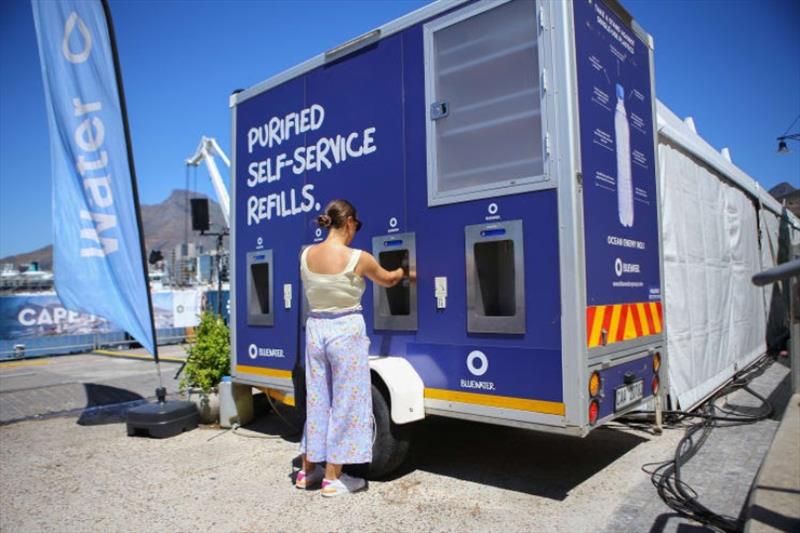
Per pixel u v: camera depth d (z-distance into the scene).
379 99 4.23
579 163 3.26
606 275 3.52
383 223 4.16
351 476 3.85
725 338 6.88
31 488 4.07
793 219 13.51
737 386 6.68
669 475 3.74
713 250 6.72
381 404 3.81
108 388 8.74
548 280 3.26
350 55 4.46
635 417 5.05
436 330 3.79
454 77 3.76
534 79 3.37
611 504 3.31
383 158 4.18
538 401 3.27
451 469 4.10
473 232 3.60
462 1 3.72
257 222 5.31
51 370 11.81
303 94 4.87
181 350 15.77
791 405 4.48
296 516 3.35
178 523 3.33
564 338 3.17
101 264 5.88
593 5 3.63
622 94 3.95
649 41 4.48
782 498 2.73
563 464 4.11
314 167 4.74
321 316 3.64
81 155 5.92
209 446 5.02
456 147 3.73
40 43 6.03
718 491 3.44
